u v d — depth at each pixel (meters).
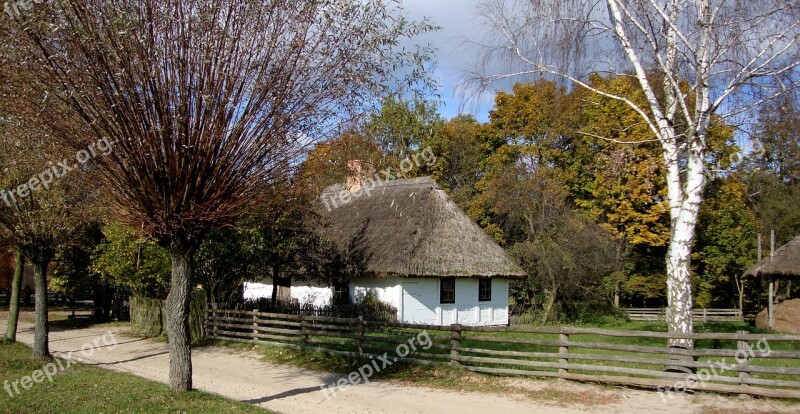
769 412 8.34
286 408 9.17
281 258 18.84
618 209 29.27
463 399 9.85
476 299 24.05
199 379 11.90
